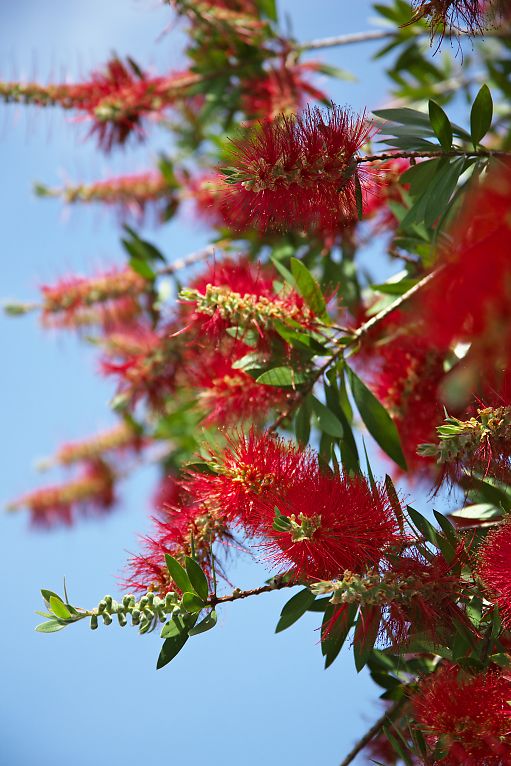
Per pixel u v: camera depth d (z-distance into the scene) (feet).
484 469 3.49
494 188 3.40
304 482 3.51
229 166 3.57
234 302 3.70
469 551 3.53
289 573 3.50
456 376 3.63
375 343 3.92
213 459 3.64
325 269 4.28
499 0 3.54
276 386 3.78
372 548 3.47
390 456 3.74
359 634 3.51
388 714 3.70
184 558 3.56
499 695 3.40
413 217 3.67
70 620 3.43
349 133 3.50
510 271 3.33
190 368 3.94
